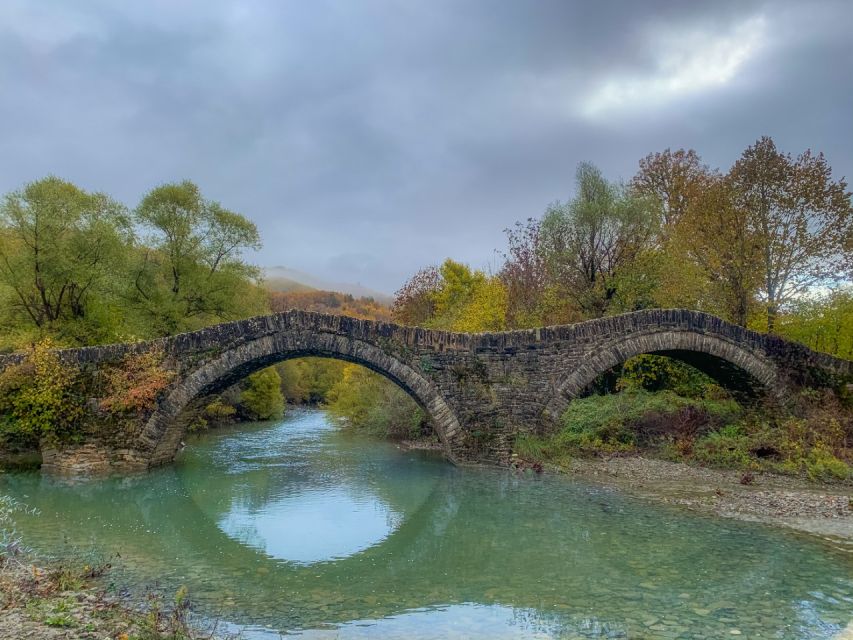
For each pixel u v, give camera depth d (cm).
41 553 1106
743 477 1764
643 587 919
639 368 2784
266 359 2088
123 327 2789
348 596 904
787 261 2703
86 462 1984
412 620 802
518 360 2127
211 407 3678
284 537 1287
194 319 3297
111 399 1977
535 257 3559
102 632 695
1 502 1248
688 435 2244
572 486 1736
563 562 1058
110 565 1036
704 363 2352
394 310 4691
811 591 891
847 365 2300
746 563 1029
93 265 2627
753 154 2750
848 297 2767
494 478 1873
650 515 1387
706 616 800
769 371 2252
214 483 1902
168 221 3222
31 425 1962
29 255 2503
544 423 2116
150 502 1625
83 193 2781
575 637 738
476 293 3738
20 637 655
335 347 2039
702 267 2831
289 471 2128
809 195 2648
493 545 1180
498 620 798
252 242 3534
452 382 2094
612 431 2312
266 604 868
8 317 2634
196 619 798
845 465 1805
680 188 3553
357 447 2833
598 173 3016
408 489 1795
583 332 2153
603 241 2909
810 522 1304
